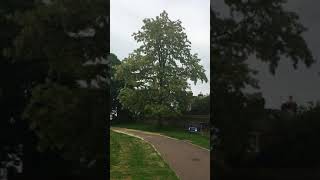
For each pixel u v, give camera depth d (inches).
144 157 1195.3
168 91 2493.8
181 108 2508.6
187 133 2240.4
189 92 2519.7
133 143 1700.3
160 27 2527.1
